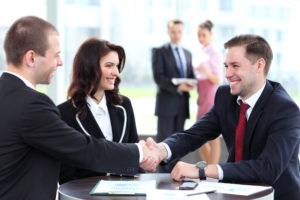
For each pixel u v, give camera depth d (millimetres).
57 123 1521
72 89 2035
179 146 2043
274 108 1844
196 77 4059
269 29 4695
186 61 4051
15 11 4426
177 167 1797
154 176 1890
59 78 4613
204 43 4027
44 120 1481
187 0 4648
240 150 1935
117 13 4656
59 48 1580
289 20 4680
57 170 1587
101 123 2061
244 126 1925
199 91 4051
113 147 1666
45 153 1541
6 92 1474
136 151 1725
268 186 1679
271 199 1567
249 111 1926
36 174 1496
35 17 1546
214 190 1574
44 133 1487
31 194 1472
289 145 1773
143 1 4617
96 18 4680
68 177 1972
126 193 1537
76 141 1564
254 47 1843
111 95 2123
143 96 4637
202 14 4668
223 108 2059
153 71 4000
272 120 1826
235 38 1907
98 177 1867
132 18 4637
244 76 1851
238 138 1938
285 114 1821
